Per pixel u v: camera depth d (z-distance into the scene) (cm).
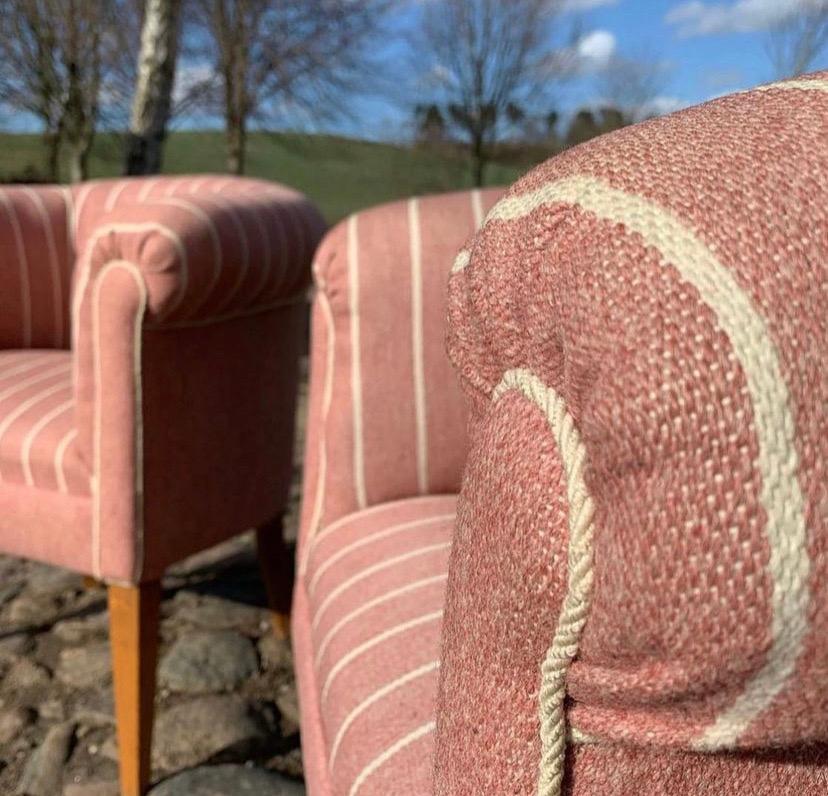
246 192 152
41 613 192
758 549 30
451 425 116
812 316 30
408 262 114
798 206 32
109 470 124
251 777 139
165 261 117
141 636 130
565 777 41
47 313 195
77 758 145
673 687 33
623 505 33
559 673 38
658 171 34
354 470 116
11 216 189
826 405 30
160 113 450
